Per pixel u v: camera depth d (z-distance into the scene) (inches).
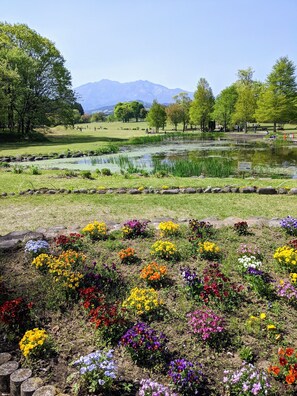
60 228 282.0
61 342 143.9
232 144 1369.3
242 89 1979.6
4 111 1438.2
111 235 246.5
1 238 262.7
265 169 737.0
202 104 2167.8
